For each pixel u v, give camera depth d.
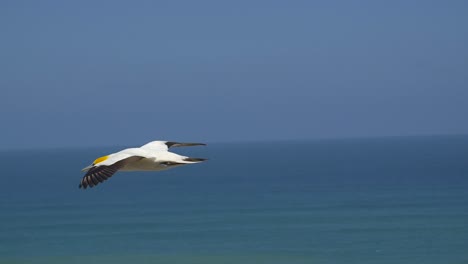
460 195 88.75
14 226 70.62
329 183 117.31
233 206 85.19
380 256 50.09
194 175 164.00
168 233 63.88
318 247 54.72
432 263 47.03
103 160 9.17
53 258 53.00
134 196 102.81
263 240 58.81
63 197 102.69
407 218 68.81
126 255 53.50
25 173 180.62
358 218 70.44
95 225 70.00
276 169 173.38
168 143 10.62
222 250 54.75
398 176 127.88
